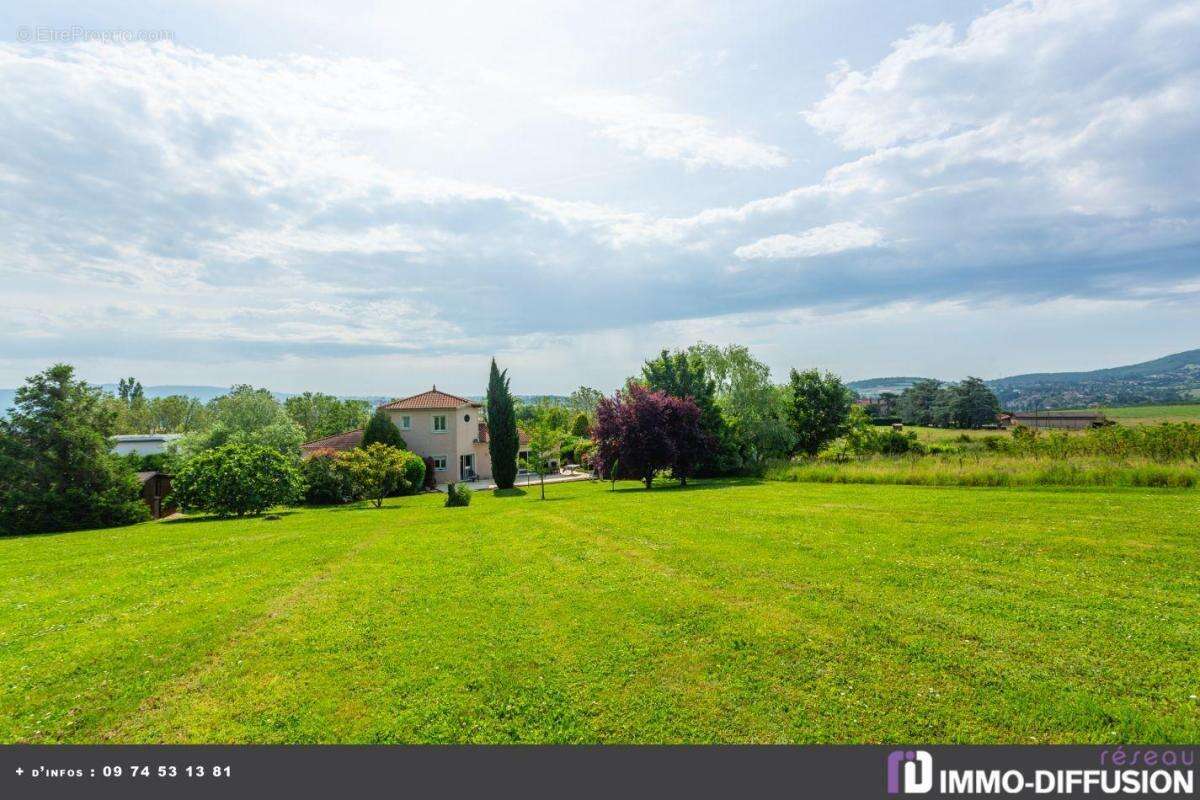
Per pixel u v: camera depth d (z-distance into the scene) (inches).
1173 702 203.3
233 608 350.3
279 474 1037.2
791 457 1772.9
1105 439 910.4
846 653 254.1
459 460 1887.3
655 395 1262.3
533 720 215.9
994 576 349.7
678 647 269.1
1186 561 360.5
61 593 402.9
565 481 1776.6
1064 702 206.7
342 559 495.5
